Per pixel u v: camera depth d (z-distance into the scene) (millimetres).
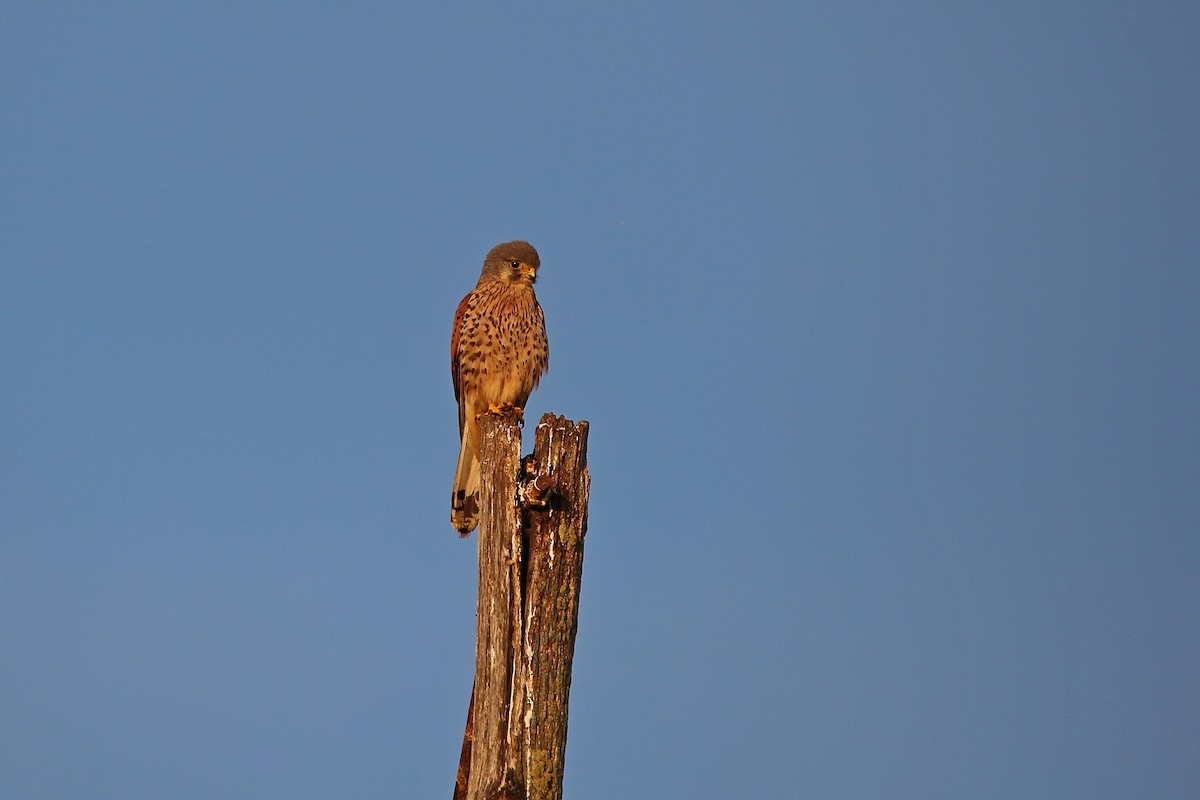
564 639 10398
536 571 10445
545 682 10273
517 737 10164
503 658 10320
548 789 10078
